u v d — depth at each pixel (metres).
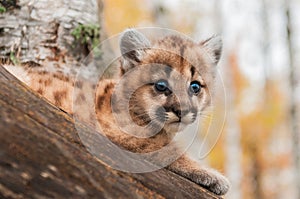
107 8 30.77
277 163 38.25
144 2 32.19
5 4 9.51
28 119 4.91
